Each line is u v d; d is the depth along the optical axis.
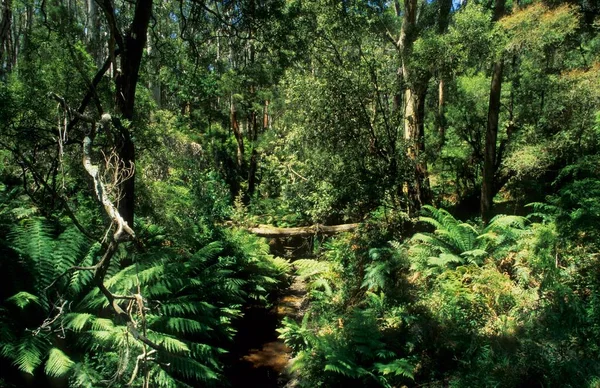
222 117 21.25
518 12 8.83
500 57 8.84
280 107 14.95
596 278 5.16
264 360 6.58
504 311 5.66
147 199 8.49
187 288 6.02
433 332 5.48
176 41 9.17
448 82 11.67
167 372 4.21
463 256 7.60
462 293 5.88
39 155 7.26
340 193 10.46
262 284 9.10
